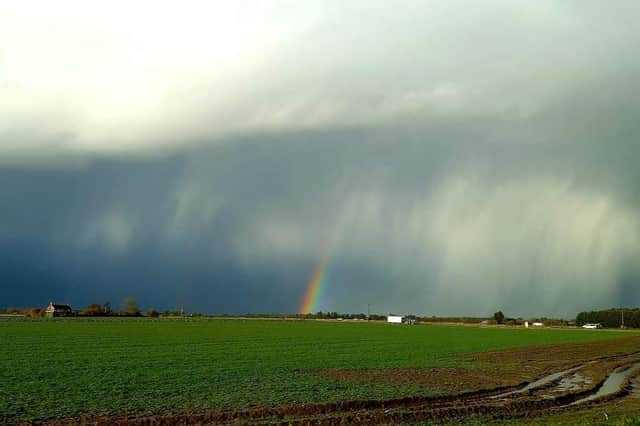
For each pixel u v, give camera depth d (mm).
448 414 34156
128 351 72938
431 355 76375
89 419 31281
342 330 154750
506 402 39219
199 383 44625
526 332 169500
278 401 37062
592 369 63250
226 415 32438
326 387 43688
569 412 35906
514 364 67250
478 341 113250
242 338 105312
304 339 106312
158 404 35562
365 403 36969
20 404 34938
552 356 80375
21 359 61188
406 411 35031
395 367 59875
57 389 40812
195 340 96938
